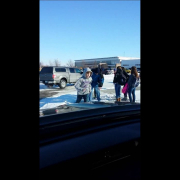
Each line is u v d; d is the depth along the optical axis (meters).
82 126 2.92
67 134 2.68
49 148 2.32
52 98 7.82
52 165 1.98
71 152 2.21
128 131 2.88
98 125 3.08
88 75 7.87
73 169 2.09
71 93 9.45
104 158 2.31
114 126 3.07
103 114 3.45
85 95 7.64
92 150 2.27
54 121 2.92
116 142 2.47
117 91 8.53
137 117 3.55
